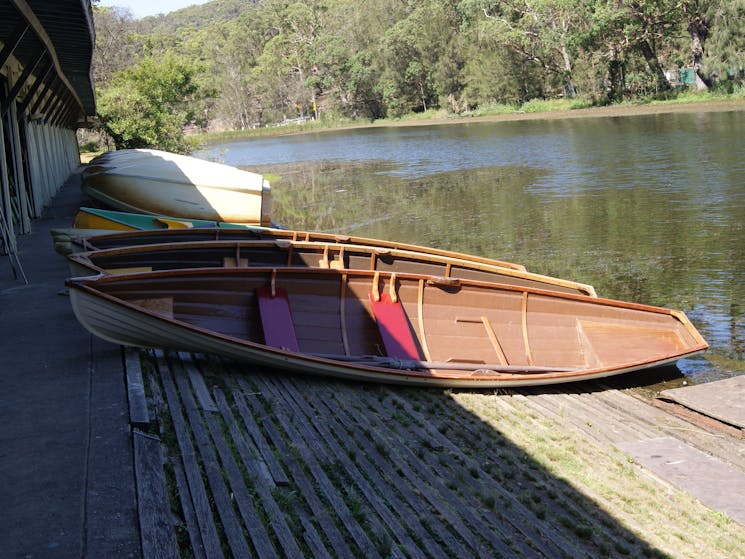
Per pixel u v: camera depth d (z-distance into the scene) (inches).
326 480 200.5
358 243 482.9
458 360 347.3
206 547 156.3
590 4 2442.2
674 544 211.9
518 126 2327.8
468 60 3304.6
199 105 2028.8
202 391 255.6
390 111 3870.6
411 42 3619.6
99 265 353.1
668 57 2672.2
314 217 963.3
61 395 235.1
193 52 5600.4
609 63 2593.5
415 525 186.9
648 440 289.1
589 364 372.2
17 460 189.8
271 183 1425.9
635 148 1360.7
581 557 192.7
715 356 407.5
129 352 279.9
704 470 261.6
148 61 1501.0
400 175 1366.9
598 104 2677.2
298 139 3120.1
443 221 859.4
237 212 628.4
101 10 2433.6
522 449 265.1
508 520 205.8
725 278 541.3
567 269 601.0
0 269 445.4
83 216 515.5
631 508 231.8
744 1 2073.1
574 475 249.9
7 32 513.7
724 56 2197.3
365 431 247.0
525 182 1103.0
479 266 434.9
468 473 233.8
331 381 303.7
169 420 225.6
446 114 3467.0
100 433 206.2
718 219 725.9
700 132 1492.4
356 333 342.0
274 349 289.0
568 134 1812.3
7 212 508.7
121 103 1359.5
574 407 327.6
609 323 386.9
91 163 691.4
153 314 270.5
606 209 829.8
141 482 176.7
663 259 605.9
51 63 635.5
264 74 4813.0
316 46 4375.0
